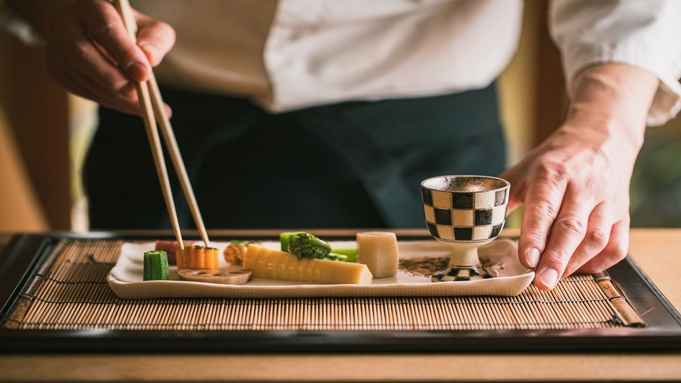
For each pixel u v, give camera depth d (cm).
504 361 89
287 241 108
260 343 90
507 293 99
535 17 199
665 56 116
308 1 125
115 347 90
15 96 199
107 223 140
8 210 183
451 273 102
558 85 199
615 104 111
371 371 87
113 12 105
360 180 133
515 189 107
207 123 132
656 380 86
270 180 134
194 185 136
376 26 130
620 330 92
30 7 138
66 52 107
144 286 98
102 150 138
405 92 133
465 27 132
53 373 87
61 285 102
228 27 127
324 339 90
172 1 128
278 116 131
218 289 98
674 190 206
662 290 105
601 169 106
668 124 203
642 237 123
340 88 131
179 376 87
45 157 204
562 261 98
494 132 144
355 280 100
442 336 90
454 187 104
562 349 90
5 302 97
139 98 103
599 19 118
